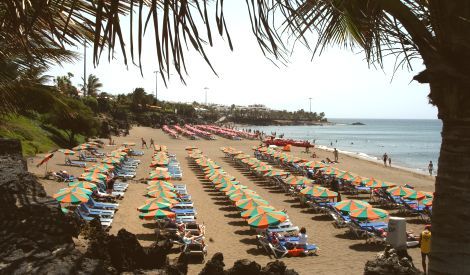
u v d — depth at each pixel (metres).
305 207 21.83
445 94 2.63
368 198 25.12
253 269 8.42
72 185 18.25
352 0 2.98
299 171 36.47
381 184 24.56
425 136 149.62
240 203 17.23
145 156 47.69
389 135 157.25
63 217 5.36
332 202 21.50
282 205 22.36
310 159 51.03
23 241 4.51
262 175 31.30
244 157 40.50
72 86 77.25
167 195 19.23
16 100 7.74
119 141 67.50
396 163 58.91
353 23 3.22
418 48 2.73
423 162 63.03
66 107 9.29
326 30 3.23
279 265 8.70
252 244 15.34
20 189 6.15
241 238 16.08
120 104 111.38
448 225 2.64
